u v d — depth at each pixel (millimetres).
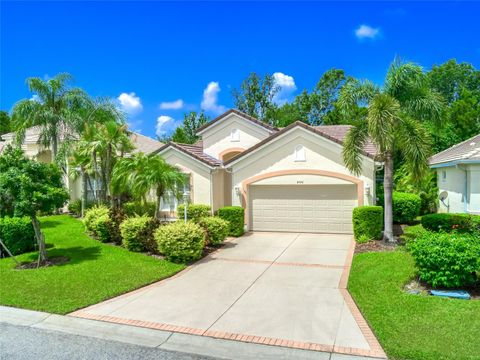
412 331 7152
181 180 16438
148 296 9805
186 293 9969
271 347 6988
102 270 11969
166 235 12930
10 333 7824
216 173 20562
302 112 50156
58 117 24219
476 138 22641
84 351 7016
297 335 7410
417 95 14188
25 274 11719
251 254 14062
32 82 24078
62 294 9914
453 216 15703
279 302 9148
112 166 19453
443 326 7266
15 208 12117
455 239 9305
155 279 11094
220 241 15633
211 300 9406
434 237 9609
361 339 7148
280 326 7824
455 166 18250
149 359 6695
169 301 9414
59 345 7273
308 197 17938
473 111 32969
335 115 44188
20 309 9055
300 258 13320
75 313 8773
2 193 12102
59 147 24641
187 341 7328
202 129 22359
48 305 9172
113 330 7879
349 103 14492
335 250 14367
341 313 8375
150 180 15367
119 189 17266
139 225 14461
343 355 6609
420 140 13383
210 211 19406
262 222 18578
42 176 12992
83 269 12078
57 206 12977
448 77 49656
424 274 9156
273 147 18078
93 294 9867
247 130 21781
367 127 14258
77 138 24453
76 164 21938
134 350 7027
